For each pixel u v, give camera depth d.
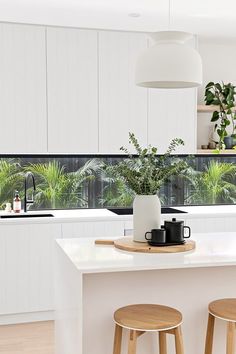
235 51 5.87
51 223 4.76
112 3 4.23
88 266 2.71
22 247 4.70
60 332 3.40
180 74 2.84
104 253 3.06
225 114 5.53
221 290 3.21
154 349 3.07
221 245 3.34
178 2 4.20
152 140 5.29
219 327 3.20
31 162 5.40
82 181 5.56
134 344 2.62
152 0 4.15
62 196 5.51
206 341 3.03
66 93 5.03
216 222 5.20
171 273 3.10
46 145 5.00
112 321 3.00
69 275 2.97
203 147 5.61
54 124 5.01
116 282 3.00
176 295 3.12
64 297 3.19
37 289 4.75
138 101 5.23
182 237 3.22
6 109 4.88
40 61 4.94
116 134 5.18
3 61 4.84
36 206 5.44
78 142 5.08
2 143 4.89
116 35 5.14
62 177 5.50
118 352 2.78
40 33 4.93
